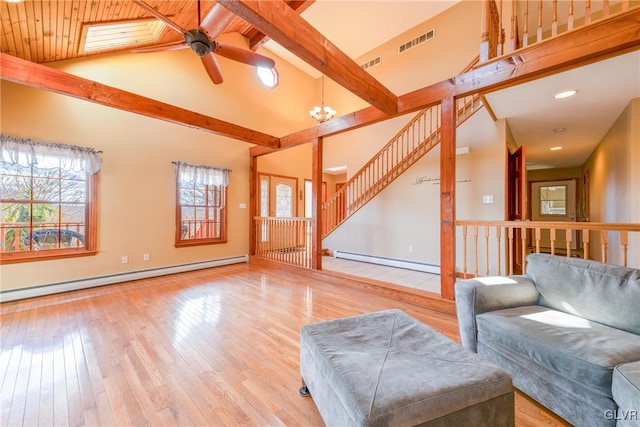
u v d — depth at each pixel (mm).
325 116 5887
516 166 4434
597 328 1577
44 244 3686
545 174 8156
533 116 3848
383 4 5363
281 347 2271
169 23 2125
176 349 2236
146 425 1464
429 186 4832
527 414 1508
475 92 2838
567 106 3475
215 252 5492
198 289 3924
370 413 958
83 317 2891
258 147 5852
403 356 1313
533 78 2518
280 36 1901
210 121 4234
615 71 2562
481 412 1112
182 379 1850
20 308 3152
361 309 3121
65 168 3697
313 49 2135
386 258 5410
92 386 1777
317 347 1438
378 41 6473
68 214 3863
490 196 4137
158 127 4715
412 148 5543
